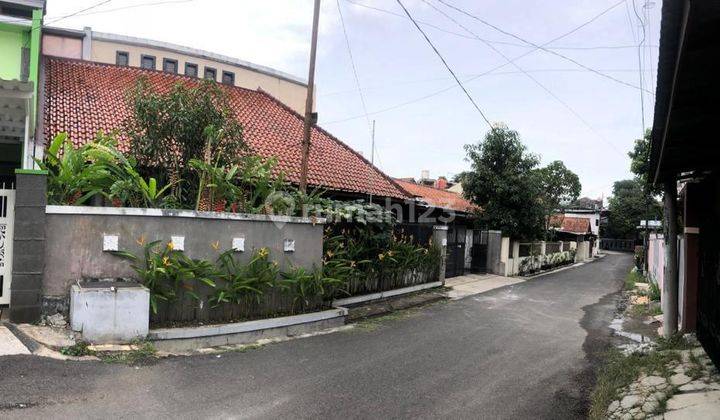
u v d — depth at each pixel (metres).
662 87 3.98
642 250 28.84
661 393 5.61
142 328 6.57
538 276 23.67
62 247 6.54
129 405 4.75
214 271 7.64
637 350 7.88
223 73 25.55
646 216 50.88
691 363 6.65
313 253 9.50
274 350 7.32
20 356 5.46
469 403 5.57
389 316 11.02
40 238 6.34
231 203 8.69
